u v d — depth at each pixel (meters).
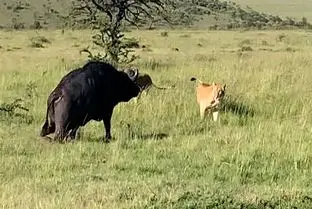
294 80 23.02
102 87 15.99
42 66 33.06
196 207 9.18
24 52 49.56
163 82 24.39
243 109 18.86
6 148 14.21
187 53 50.44
